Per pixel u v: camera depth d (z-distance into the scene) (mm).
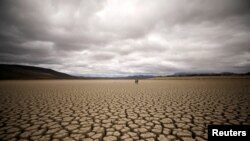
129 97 7191
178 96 7273
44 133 2818
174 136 2652
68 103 5750
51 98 7012
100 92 9508
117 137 2631
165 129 2980
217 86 12719
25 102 5984
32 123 3389
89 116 3953
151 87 13383
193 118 3678
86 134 2768
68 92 9570
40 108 4891
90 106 5184
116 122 3441
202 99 6277
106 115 4035
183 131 2873
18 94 8516
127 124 3299
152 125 3219
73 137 2641
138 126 3168
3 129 3021
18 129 3020
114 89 11711
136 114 4109
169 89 10953
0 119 3689
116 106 5164
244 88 10484
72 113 4254
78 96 7660
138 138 2584
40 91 10203
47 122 3463
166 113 4168
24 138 2607
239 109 4480
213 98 6461
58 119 3695
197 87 12156
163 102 5785
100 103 5723
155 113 4188
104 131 2906
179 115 3951
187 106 5008
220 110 4383
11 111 4488
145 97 7129
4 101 6207
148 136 2660
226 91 8852
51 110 4617
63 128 3074
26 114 4152
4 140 2529
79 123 3389
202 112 4211
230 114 3971
